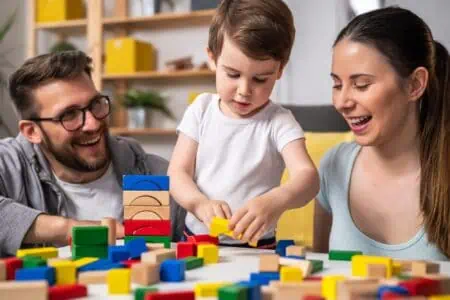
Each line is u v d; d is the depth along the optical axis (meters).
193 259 0.68
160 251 0.71
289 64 2.63
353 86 0.94
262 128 1.04
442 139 1.00
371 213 1.05
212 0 2.78
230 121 1.05
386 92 0.93
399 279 0.59
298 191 0.89
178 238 1.20
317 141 1.44
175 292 0.50
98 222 1.02
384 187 1.05
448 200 0.99
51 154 1.23
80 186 1.26
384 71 0.92
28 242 1.02
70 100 1.18
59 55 1.22
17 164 1.18
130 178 0.83
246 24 0.94
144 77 2.98
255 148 1.04
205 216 0.87
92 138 1.21
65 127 1.19
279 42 0.95
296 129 1.03
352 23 0.98
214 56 1.02
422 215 1.01
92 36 3.05
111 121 3.08
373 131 0.95
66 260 0.64
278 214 0.85
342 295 0.50
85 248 0.70
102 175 1.29
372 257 0.65
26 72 1.20
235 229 0.80
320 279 0.58
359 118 0.95
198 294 0.52
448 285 0.55
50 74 1.19
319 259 0.76
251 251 0.83
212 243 0.83
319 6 2.56
